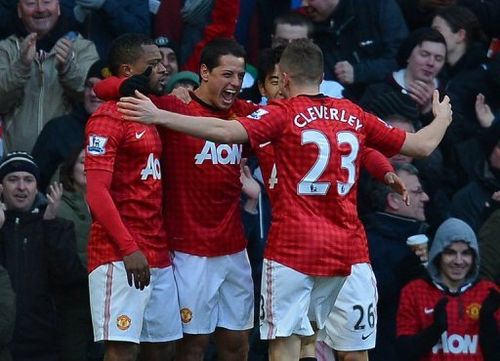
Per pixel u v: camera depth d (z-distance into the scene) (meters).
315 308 30.08
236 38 43.56
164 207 31.81
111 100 30.55
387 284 36.62
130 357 30.80
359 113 29.94
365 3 43.06
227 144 30.44
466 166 40.69
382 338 36.78
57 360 35.69
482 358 35.72
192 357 32.19
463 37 43.44
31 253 35.31
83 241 36.44
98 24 41.91
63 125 38.78
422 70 41.16
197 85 36.91
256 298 36.88
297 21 40.75
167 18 42.81
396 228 37.19
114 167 30.58
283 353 29.73
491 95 43.03
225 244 32.03
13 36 40.47
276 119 29.12
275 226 29.59
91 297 30.83
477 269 36.03
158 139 31.03
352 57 42.88
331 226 29.48
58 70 39.53
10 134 39.59
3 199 35.59
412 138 30.08
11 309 34.03
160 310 31.17
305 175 29.31
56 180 37.50
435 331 35.47
